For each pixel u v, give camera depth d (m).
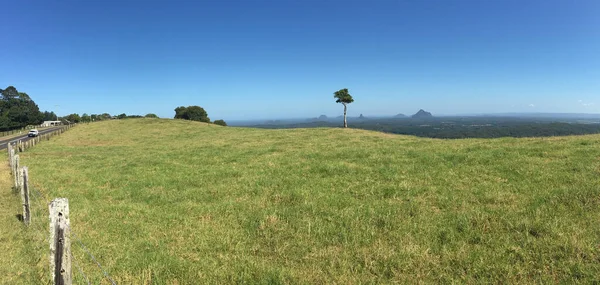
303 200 9.63
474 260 5.65
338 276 5.38
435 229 6.96
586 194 8.27
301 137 29.11
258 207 9.22
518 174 10.91
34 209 9.77
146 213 9.19
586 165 11.13
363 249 6.25
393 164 13.89
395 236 6.79
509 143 17.50
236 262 5.97
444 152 15.76
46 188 12.82
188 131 47.44
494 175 11.12
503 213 7.59
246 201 9.94
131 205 10.05
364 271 5.53
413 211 8.20
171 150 25.34
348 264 5.73
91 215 9.14
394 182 11.12
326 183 11.52
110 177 14.86
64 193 11.95
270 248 6.64
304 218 8.05
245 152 20.75
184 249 6.66
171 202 10.40
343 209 8.55
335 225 7.52
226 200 10.24
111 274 5.67
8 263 6.21
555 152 13.62
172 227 7.98
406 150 17.39
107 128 53.88
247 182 12.34
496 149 15.47
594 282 4.82
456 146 17.78
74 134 47.06
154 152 24.66
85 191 12.32
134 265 5.95
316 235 7.07
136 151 26.77
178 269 5.75
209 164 17.39
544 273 5.17
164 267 5.81
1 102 110.38
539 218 7.11
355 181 11.57
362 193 10.07
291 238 7.04
